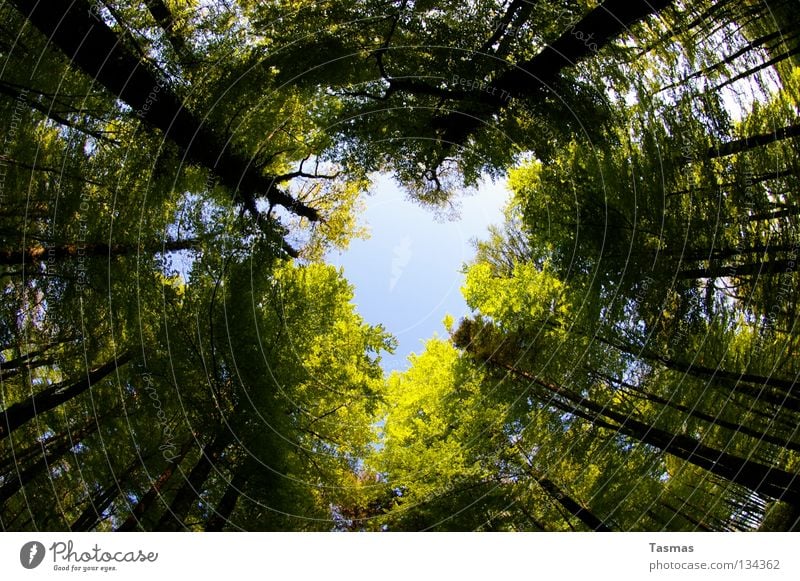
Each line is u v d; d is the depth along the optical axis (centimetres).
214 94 1100
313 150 1396
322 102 1309
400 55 1248
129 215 1037
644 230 1117
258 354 1180
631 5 927
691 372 1050
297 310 1384
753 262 999
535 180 1311
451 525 1219
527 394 1367
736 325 1031
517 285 1412
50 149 931
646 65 1105
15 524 826
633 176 1120
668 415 1072
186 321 1102
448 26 1219
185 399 1063
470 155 1461
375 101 1394
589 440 1207
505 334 1562
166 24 1054
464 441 1408
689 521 1022
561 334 1301
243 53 1143
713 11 1002
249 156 1235
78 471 925
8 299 888
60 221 930
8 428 798
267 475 1092
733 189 1023
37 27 830
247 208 1301
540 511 1196
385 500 1605
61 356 941
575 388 1255
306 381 1355
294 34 1175
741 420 976
